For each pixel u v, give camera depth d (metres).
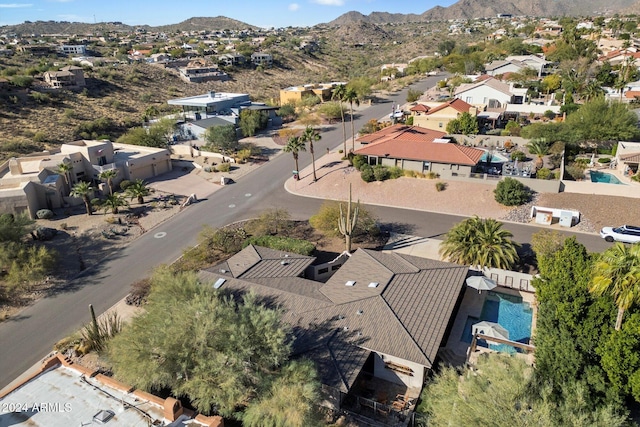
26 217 45.12
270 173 66.94
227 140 75.75
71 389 22.53
